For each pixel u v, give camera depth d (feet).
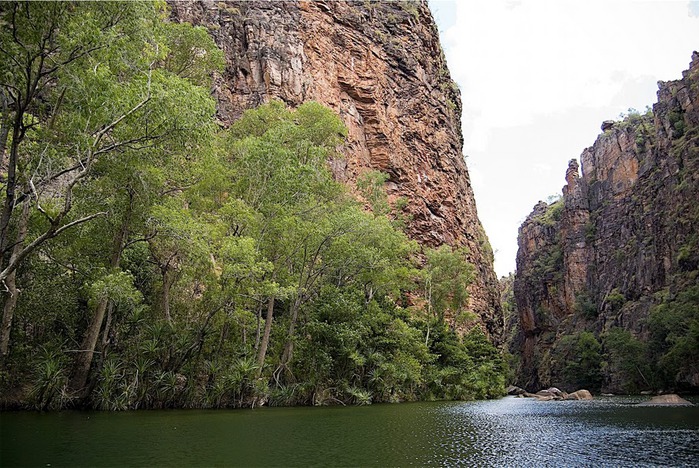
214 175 96.48
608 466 40.40
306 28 208.85
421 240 230.68
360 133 220.64
